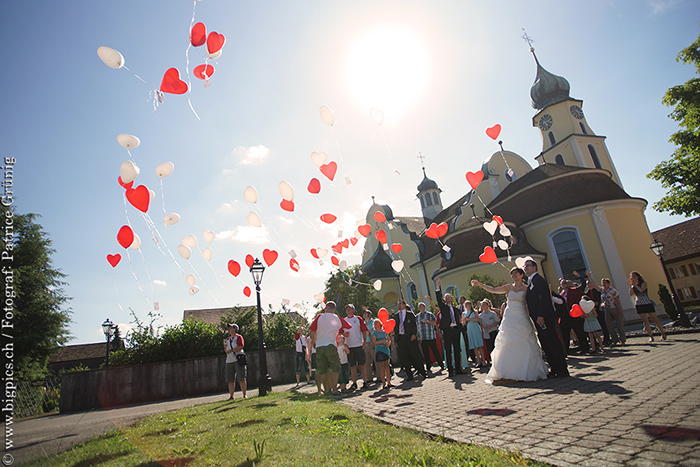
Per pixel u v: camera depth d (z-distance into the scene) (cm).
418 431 421
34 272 2441
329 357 831
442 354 1255
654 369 622
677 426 324
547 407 455
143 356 1533
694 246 3909
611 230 2283
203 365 1487
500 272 2272
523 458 292
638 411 387
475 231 2506
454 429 411
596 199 2352
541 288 680
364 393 836
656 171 2392
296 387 1305
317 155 843
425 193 4556
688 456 260
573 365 794
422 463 296
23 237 2545
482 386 697
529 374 664
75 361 5034
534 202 2592
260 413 600
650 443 294
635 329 1681
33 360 2330
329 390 872
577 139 3422
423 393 716
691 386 467
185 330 1628
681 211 2305
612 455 280
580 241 2330
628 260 2245
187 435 483
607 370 671
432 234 1030
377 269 3588
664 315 2205
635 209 2389
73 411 1307
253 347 1739
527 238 2556
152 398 1395
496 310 1155
